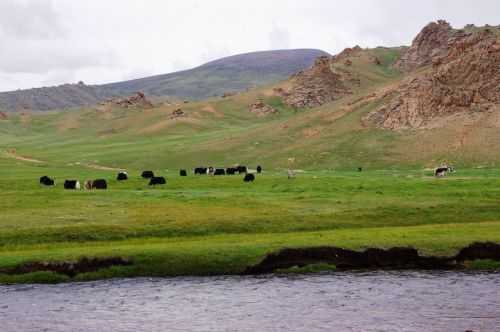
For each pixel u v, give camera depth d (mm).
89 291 47781
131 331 38031
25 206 81000
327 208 76438
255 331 37500
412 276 50938
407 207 75062
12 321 40156
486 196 82562
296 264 54531
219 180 122375
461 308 41094
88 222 68000
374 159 195625
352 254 55469
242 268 53375
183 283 50000
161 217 70750
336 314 40438
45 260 53188
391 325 37875
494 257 55000
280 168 198625
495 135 192750
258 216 71062
